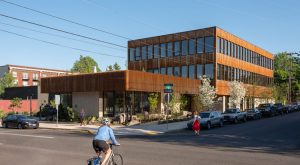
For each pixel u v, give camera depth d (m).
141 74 37.41
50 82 42.06
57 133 28.34
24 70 96.62
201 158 14.62
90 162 10.52
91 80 38.16
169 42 54.78
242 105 61.44
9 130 31.94
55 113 42.66
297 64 103.19
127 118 37.06
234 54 56.97
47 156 15.43
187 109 49.06
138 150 17.20
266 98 67.31
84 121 35.69
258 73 67.75
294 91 94.19
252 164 13.19
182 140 22.39
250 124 36.66
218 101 52.84
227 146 19.06
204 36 51.34
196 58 51.97
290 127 31.78
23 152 16.80
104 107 39.88
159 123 36.66
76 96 41.41
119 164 11.71
